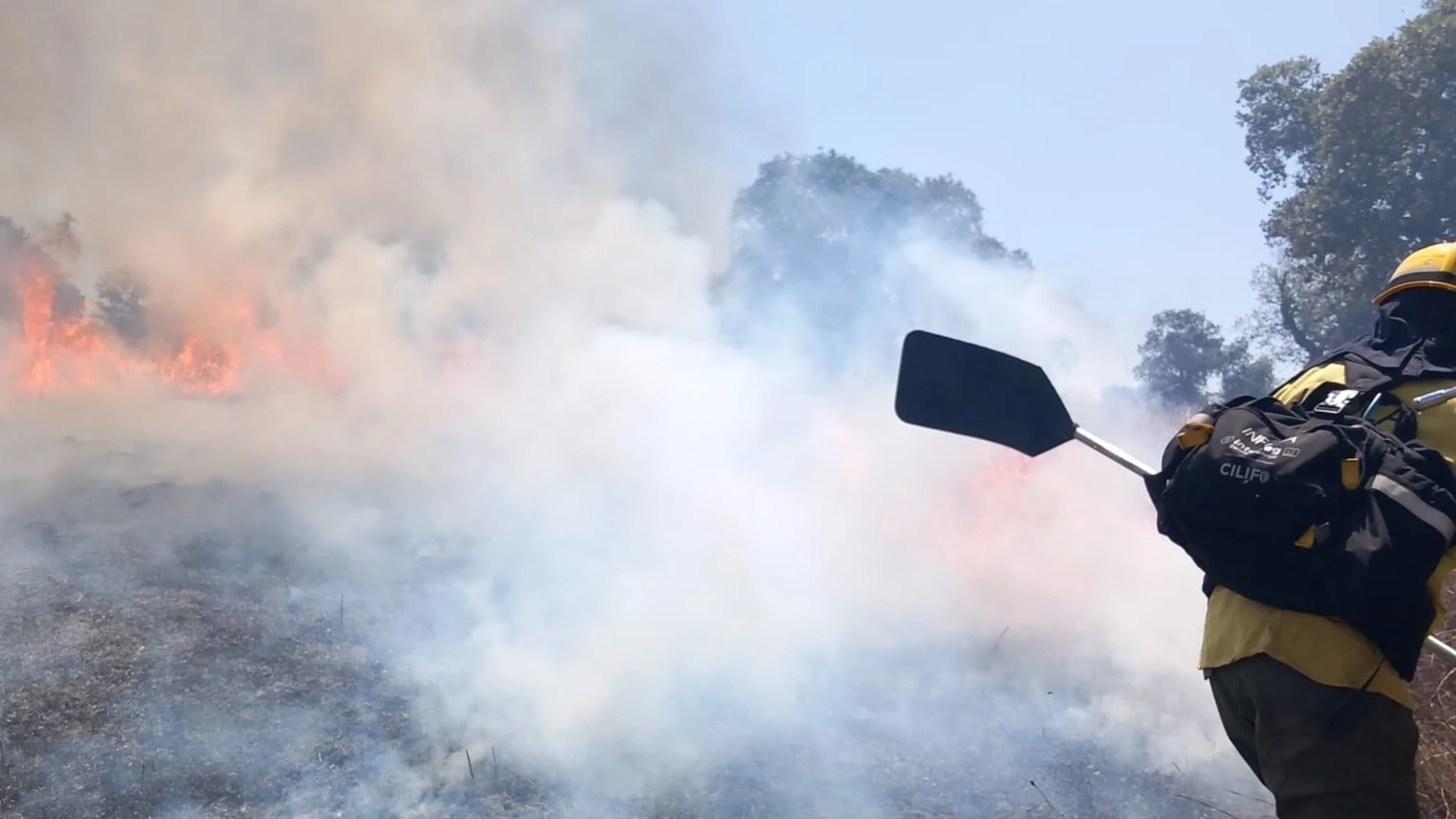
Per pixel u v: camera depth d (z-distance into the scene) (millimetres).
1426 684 3637
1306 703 1949
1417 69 22984
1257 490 1960
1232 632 2055
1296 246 24422
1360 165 23375
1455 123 22797
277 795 3299
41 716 3672
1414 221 23125
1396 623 1891
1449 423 2018
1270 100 25734
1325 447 1939
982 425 2350
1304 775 1951
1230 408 2127
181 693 3904
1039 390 2318
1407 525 1855
